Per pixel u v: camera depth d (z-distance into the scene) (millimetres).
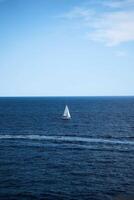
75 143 54250
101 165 37500
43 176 32281
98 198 25531
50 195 26219
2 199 25031
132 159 41062
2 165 37125
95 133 66500
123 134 65125
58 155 43500
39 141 56219
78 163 38531
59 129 72688
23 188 28094
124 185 29203
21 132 67438
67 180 30906
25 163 38375
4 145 51656
